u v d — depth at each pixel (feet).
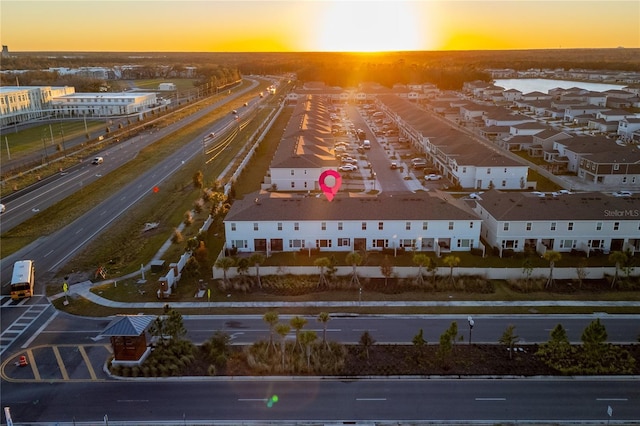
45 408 144.66
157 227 290.56
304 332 161.07
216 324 189.16
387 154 461.37
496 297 207.82
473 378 155.94
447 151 387.14
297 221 248.93
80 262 243.40
